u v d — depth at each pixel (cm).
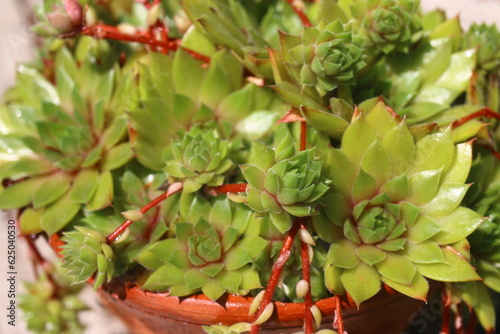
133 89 52
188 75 51
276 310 49
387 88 52
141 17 57
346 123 49
